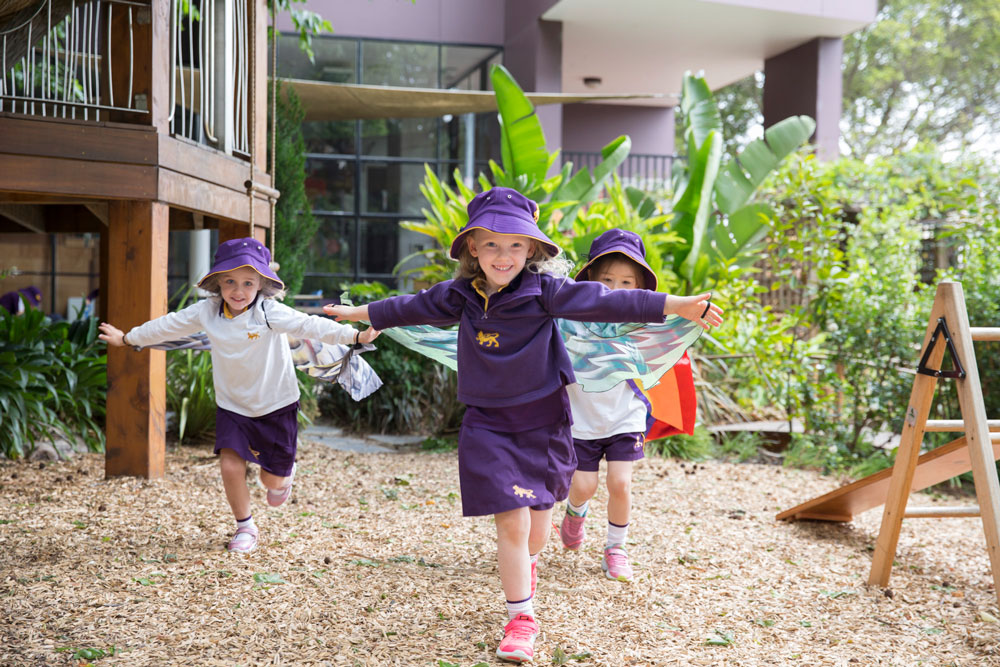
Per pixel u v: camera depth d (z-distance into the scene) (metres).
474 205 2.69
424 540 3.89
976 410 3.21
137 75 4.90
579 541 3.77
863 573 3.74
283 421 3.77
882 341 6.79
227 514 4.20
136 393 4.85
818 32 13.97
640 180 13.46
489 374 2.69
